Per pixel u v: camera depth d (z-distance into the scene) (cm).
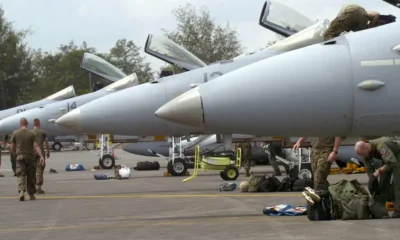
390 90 921
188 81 1875
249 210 1104
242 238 796
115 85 2883
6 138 3183
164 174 2181
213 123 952
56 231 922
